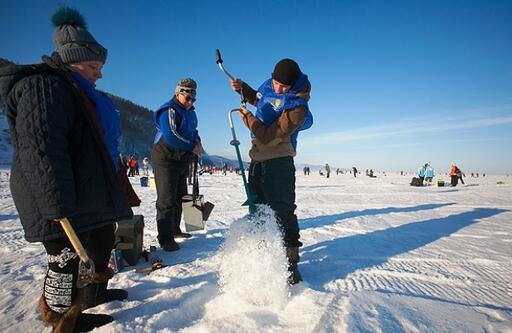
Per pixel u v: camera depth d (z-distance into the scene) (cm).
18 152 159
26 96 158
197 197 402
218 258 323
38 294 240
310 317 196
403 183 2027
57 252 176
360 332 174
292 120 243
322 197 952
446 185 1894
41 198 154
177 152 355
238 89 294
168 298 231
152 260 309
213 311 214
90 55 197
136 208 677
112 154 228
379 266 304
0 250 356
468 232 458
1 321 200
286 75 256
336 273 284
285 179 261
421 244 389
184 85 365
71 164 177
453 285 261
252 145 285
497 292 248
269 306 215
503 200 888
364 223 523
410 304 212
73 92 178
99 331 189
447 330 182
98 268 221
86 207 182
